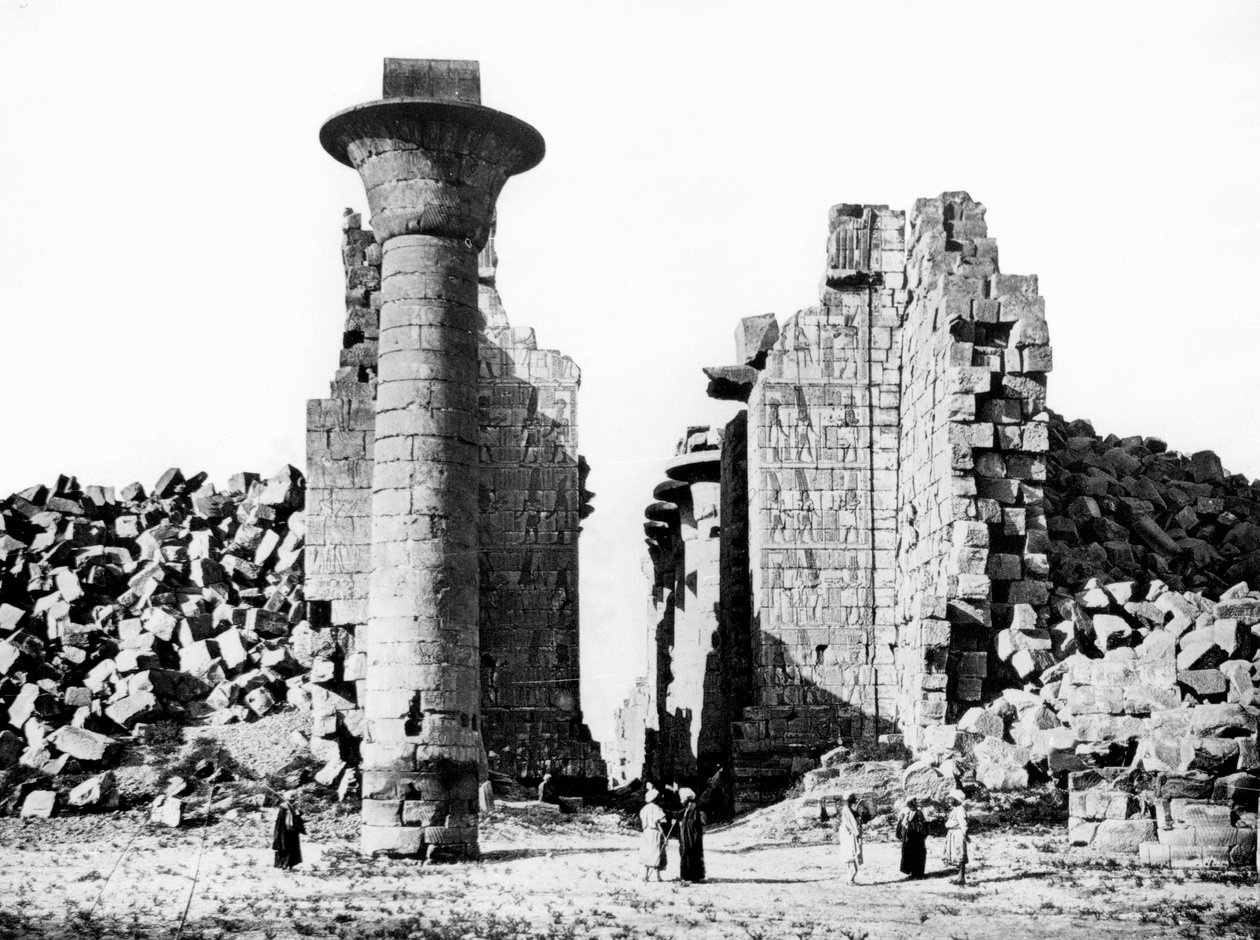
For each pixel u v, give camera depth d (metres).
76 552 41.34
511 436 44.47
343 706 36.19
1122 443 43.34
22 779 32.94
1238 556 39.97
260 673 37.56
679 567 57.78
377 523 29.00
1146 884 23.81
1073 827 27.22
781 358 42.09
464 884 25.17
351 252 40.22
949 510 36.38
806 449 41.84
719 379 43.56
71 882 25.03
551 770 42.75
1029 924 21.30
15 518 42.44
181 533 42.81
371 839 27.78
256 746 34.97
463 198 29.39
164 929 21.12
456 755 28.12
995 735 32.47
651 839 25.78
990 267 39.34
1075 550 38.38
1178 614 34.22
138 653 37.22
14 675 36.31
